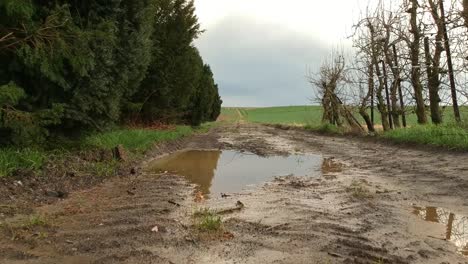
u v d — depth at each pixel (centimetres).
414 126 1741
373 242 450
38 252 407
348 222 529
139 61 1259
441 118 1703
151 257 398
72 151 921
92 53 822
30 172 702
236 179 903
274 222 526
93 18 904
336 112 2716
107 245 429
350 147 1614
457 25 1365
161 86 2133
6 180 647
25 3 693
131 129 1664
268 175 962
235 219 539
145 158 1193
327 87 2681
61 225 501
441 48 1588
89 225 503
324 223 521
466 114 1458
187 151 1584
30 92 811
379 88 2055
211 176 945
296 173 989
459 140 1162
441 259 400
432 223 528
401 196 686
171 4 2202
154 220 530
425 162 1029
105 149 1009
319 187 783
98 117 989
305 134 2736
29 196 624
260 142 2041
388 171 954
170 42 2170
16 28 723
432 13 1582
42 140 820
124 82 1101
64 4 794
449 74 1485
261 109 12275
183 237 461
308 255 407
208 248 426
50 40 750
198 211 584
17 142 749
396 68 1909
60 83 806
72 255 401
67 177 759
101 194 697
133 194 702
